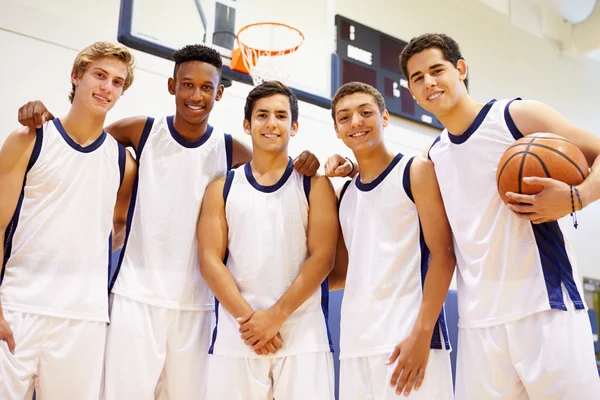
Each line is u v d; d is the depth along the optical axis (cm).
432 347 169
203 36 356
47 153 181
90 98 184
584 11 621
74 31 329
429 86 179
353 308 178
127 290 185
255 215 188
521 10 614
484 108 177
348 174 201
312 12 412
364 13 492
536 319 158
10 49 305
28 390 169
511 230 164
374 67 478
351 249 186
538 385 154
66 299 173
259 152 197
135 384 175
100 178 188
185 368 184
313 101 380
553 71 621
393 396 165
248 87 384
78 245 179
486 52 568
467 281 173
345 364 176
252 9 370
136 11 310
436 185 183
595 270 568
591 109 642
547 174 149
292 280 186
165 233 192
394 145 464
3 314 166
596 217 586
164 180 197
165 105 345
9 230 177
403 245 179
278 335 175
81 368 171
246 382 174
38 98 307
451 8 561
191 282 191
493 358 163
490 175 170
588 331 156
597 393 149
